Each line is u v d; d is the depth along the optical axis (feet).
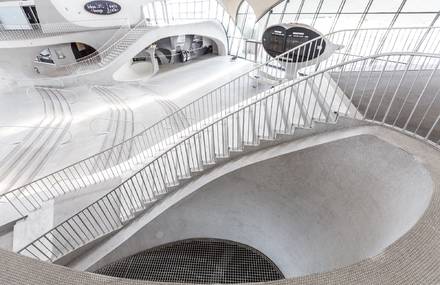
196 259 17.47
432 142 8.07
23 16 41.24
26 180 19.11
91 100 33.01
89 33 41.98
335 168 11.29
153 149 17.99
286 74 23.27
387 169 9.00
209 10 53.67
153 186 12.36
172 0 50.65
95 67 39.14
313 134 10.97
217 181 15.33
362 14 31.89
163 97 32.91
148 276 16.16
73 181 16.88
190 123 24.99
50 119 28.17
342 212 11.63
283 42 22.41
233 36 53.93
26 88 38.14
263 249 17.61
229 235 18.33
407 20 28.45
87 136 24.58
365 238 9.84
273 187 14.42
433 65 19.38
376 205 9.55
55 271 3.23
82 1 39.27
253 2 40.01
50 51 43.70
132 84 38.70
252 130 12.20
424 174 7.16
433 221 4.40
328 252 12.63
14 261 3.36
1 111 30.50
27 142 24.07
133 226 12.60
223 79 38.55
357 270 3.30
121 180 15.61
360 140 9.96
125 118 27.61
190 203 16.35
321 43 20.08
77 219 13.28
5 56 39.88
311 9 36.76
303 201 13.65
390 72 16.89
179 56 51.96
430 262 3.56
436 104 11.39
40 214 13.82
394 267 3.42
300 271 15.33
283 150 11.12
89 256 12.16
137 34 40.32
